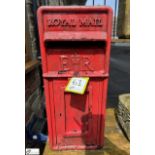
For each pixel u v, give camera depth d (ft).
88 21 4.71
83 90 5.02
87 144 6.33
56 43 5.04
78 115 5.87
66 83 5.41
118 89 13.28
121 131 7.58
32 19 7.87
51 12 4.65
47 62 5.19
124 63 21.90
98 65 5.24
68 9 4.61
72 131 6.09
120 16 10.25
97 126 6.04
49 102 5.65
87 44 5.05
